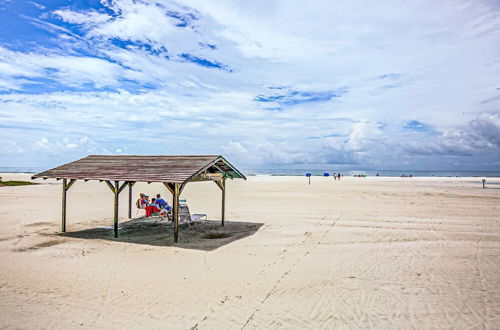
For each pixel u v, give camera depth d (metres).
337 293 6.60
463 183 42.44
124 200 22.17
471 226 13.17
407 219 14.69
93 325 5.32
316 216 15.55
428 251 9.64
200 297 6.41
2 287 6.87
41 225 13.45
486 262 8.60
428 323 5.40
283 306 6.02
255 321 5.46
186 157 12.39
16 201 20.64
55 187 30.75
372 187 33.50
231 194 25.92
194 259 8.90
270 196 24.33
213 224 13.77
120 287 6.91
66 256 9.14
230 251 9.70
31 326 5.27
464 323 5.40
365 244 10.48
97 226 13.34
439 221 14.21
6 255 9.20
